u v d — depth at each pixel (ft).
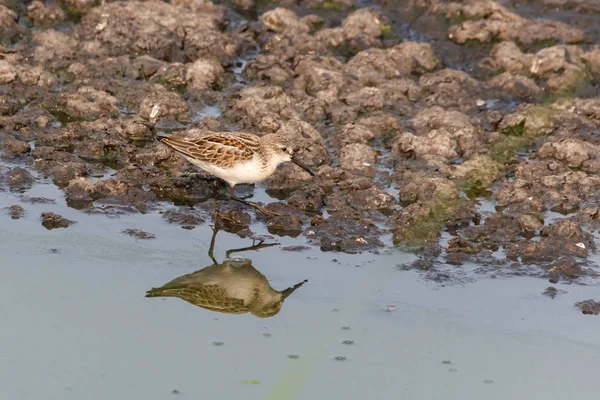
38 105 60.23
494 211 51.37
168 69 63.26
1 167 54.08
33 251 47.11
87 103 60.08
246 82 64.90
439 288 44.73
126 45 66.54
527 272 45.91
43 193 52.13
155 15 69.87
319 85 63.00
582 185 52.95
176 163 54.95
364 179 52.65
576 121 59.41
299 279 45.55
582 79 64.39
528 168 54.34
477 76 66.18
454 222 50.11
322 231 49.08
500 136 57.67
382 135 58.70
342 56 68.74
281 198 52.90
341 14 73.26
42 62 64.49
